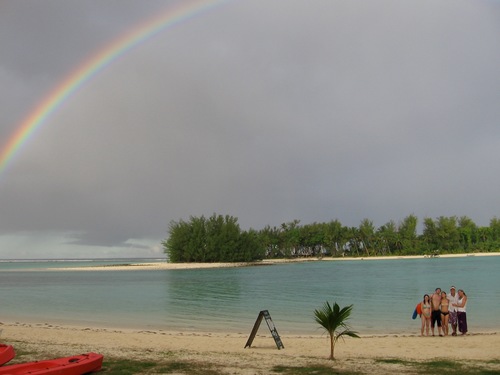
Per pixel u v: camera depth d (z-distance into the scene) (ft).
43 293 191.01
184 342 71.31
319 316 56.08
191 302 149.18
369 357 57.00
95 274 398.42
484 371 47.47
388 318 106.01
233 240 564.71
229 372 47.88
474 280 230.48
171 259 573.74
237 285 230.89
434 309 79.15
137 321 105.19
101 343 69.10
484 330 88.17
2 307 136.67
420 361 53.72
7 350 48.37
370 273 325.01
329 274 325.42
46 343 68.54
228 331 89.51
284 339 76.33
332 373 47.19
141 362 53.31
